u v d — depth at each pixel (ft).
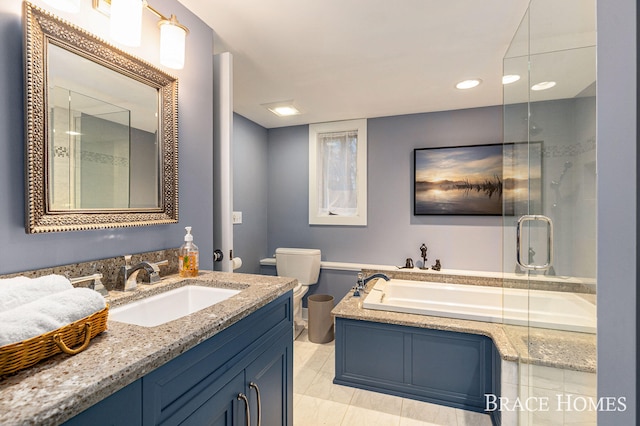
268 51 6.21
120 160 3.92
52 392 1.66
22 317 1.93
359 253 10.86
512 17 5.13
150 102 4.34
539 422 4.47
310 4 4.79
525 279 5.11
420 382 6.43
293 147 11.56
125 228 4.03
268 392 3.77
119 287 3.83
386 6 4.83
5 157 2.88
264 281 4.22
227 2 4.75
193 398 2.56
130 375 1.95
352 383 6.89
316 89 8.13
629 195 1.70
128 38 3.53
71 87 3.38
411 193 10.30
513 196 5.71
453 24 5.32
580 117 3.39
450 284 9.29
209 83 5.42
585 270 3.26
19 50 2.97
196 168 5.16
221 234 5.87
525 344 5.04
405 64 6.76
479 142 9.58
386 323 6.62
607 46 1.76
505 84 6.14
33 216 3.02
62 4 3.11
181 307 4.20
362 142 10.71
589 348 3.16
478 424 5.66
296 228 11.57
